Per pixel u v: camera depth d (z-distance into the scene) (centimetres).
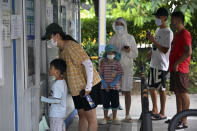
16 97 357
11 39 338
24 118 376
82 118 469
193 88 986
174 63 569
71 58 408
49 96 436
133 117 675
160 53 629
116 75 601
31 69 391
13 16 333
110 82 600
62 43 411
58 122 425
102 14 904
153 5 929
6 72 329
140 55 1168
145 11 1191
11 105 344
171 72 588
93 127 439
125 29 618
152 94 656
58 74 418
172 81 587
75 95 419
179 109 590
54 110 424
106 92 605
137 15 1204
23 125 375
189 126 593
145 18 1201
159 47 609
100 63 611
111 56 593
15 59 352
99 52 912
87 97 415
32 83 394
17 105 360
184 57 555
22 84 362
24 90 364
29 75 385
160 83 639
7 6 321
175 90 582
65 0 577
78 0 720
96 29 1418
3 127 323
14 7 343
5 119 328
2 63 304
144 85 389
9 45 331
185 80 576
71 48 407
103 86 601
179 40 568
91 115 437
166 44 616
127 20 1311
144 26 1310
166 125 614
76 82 414
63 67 412
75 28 698
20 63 357
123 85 618
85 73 418
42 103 442
